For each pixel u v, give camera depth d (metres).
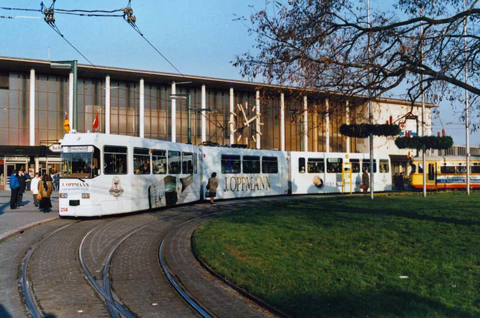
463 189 39.84
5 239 13.45
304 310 6.43
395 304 6.52
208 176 27.08
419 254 9.55
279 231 13.30
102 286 8.49
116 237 14.01
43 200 20.30
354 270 8.51
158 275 9.42
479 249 9.64
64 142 18.09
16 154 43.09
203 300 7.50
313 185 34.25
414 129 42.44
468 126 12.93
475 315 6.02
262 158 31.02
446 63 11.78
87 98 46.50
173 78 48.78
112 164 18.56
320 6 12.23
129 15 17.45
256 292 7.54
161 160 21.92
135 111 48.72
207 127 52.03
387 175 38.28
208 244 11.69
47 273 9.39
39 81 45.06
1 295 7.80
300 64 12.18
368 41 12.52
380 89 12.67
